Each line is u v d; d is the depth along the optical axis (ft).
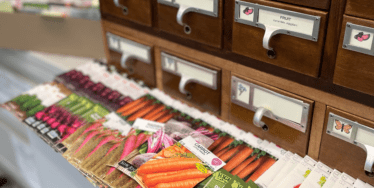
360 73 2.46
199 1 3.18
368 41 2.32
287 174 2.96
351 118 2.67
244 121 3.49
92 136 3.51
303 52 2.71
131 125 3.65
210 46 3.37
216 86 3.53
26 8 5.07
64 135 3.54
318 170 2.96
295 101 2.95
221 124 3.65
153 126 3.61
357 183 2.81
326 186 2.79
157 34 3.83
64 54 5.28
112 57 4.66
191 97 3.89
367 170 2.60
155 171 3.02
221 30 3.17
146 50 4.04
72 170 3.64
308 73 2.76
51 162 3.92
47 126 3.67
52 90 4.25
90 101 4.05
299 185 2.83
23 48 5.40
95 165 3.16
